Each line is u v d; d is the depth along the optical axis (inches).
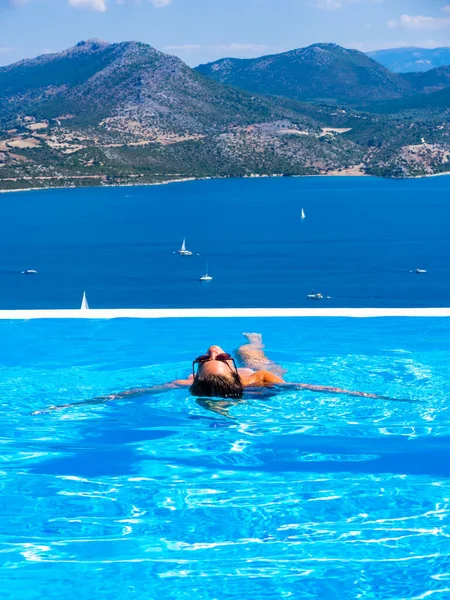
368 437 104.3
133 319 211.2
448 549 69.4
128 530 74.3
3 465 94.3
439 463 93.0
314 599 61.2
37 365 153.9
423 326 195.9
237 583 63.6
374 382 136.1
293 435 105.7
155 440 104.2
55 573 65.4
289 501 81.4
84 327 199.6
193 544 71.2
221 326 200.7
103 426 111.6
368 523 75.5
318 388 129.2
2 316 212.8
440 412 116.6
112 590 62.5
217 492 84.4
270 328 196.4
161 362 155.3
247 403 122.6
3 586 63.5
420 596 61.4
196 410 119.3
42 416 117.0
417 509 78.7
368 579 64.2
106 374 145.3
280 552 69.1
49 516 77.9
